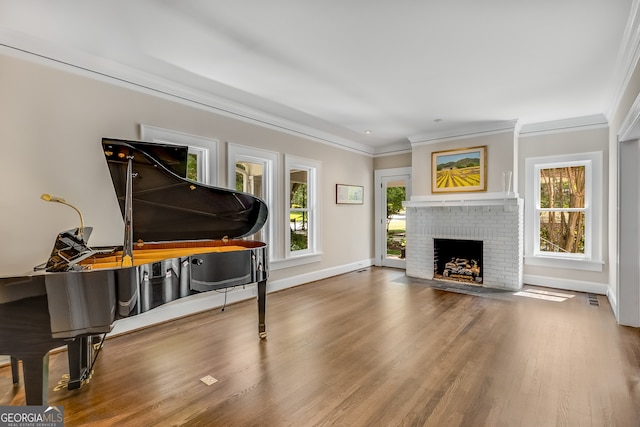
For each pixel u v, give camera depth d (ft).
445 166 16.97
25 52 8.05
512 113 13.92
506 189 15.10
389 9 6.77
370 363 7.77
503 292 14.40
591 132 14.15
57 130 8.60
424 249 17.62
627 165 10.25
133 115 9.98
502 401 6.16
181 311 11.23
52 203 8.55
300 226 16.72
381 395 6.42
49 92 8.45
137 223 8.70
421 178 17.87
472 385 6.74
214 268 7.76
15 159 8.02
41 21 7.23
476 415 5.75
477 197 15.83
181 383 6.92
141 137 10.11
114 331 9.55
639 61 8.00
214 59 9.09
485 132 15.74
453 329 9.94
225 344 8.95
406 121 15.26
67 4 6.55
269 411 5.94
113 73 9.49
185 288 7.03
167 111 10.81
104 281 5.20
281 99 12.36
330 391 6.58
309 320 10.89
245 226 9.98
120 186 7.86
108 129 9.47
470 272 16.46
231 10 6.79
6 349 4.67
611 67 9.41
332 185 18.29
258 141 13.92
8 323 4.66
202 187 8.66
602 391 6.46
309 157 16.67
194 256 7.30
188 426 5.55
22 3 6.50
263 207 9.62
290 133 15.53
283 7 6.68
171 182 8.22
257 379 7.07
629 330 9.76
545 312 11.53
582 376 7.05
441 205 16.29
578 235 14.73
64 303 4.88
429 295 13.99
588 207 14.37
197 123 11.66
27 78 8.13
